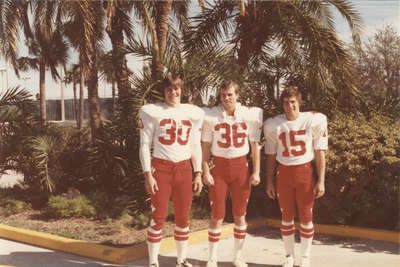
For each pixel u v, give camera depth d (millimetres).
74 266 4629
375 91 7797
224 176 4371
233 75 6949
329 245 5414
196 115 4266
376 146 5754
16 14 10383
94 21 8578
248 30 8469
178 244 4371
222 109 4383
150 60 7004
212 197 4410
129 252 4824
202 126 4395
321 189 4359
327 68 7270
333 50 7258
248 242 5617
